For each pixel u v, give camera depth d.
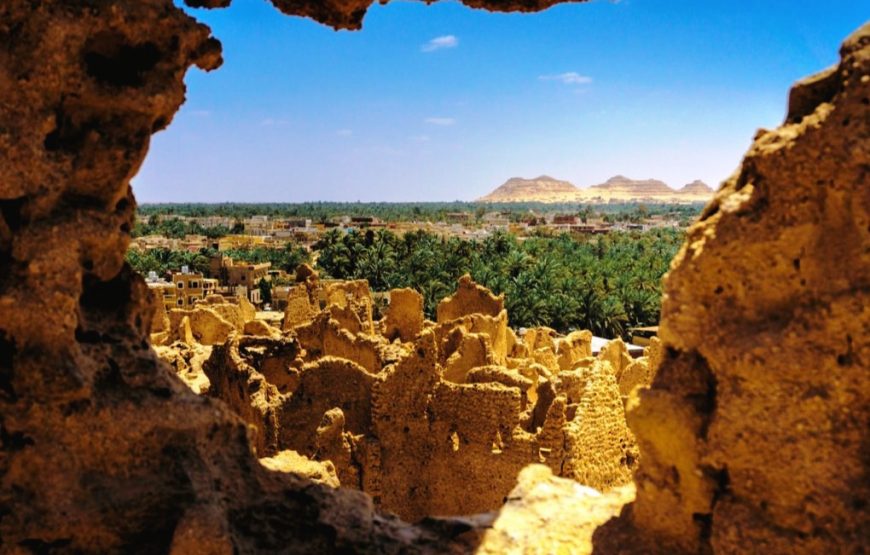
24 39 7.03
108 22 7.32
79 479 7.14
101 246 7.50
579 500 8.39
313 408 15.14
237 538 7.45
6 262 7.10
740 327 6.66
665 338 7.09
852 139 6.17
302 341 20.67
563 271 66.62
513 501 8.44
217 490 7.64
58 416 7.07
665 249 91.44
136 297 8.12
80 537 7.05
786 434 6.38
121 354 7.64
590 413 12.95
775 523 6.44
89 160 7.48
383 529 8.02
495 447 13.84
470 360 17.72
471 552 7.72
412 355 14.37
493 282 56.50
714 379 6.87
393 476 14.31
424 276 61.41
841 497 6.18
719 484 6.78
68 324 7.07
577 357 27.53
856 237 6.24
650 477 7.20
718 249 6.68
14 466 7.00
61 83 7.16
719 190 7.00
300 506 8.09
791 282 6.52
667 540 7.16
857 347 6.18
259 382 14.38
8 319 6.92
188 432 7.60
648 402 7.03
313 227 164.88
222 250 102.62
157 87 7.64
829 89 6.62
